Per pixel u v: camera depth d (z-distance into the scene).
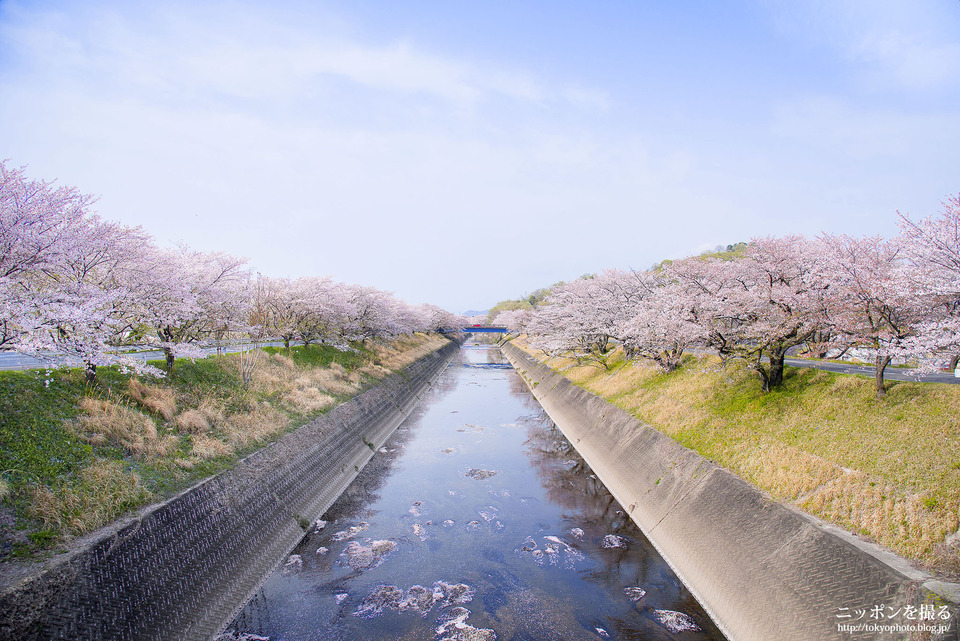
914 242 12.17
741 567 11.59
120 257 14.64
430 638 11.06
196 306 17.19
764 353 18.45
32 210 10.89
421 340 75.56
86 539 9.20
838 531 10.36
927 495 10.05
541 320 46.97
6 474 9.66
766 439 15.11
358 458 23.44
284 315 29.94
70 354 11.66
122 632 8.84
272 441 17.27
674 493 16.00
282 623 11.45
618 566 14.20
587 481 21.55
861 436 12.89
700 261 21.59
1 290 9.66
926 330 11.64
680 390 22.81
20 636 7.44
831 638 8.70
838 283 14.70
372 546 15.27
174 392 16.84
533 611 12.07
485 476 22.03
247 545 13.20
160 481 11.98
